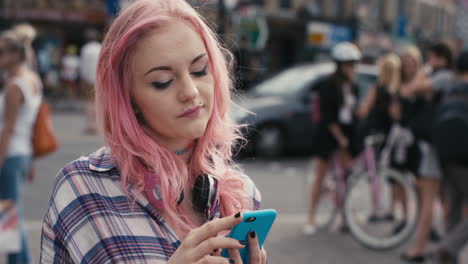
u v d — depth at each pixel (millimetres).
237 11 10508
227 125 1129
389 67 4312
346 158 4629
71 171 974
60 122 12180
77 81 16719
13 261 3191
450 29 33875
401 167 4086
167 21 962
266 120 8172
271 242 4355
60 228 940
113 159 990
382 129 4336
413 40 27578
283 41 22422
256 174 7219
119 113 985
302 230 4719
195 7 1146
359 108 4527
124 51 967
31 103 3176
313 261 3936
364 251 4219
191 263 870
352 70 4543
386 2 26453
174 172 1012
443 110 3383
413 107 4004
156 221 971
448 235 3381
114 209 950
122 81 988
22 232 3279
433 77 4082
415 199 4188
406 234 4191
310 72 8812
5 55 3094
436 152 3514
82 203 945
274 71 21656
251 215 904
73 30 18953
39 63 17281
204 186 1046
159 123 985
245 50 10523
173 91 968
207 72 1016
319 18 22266
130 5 1001
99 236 929
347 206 4430
